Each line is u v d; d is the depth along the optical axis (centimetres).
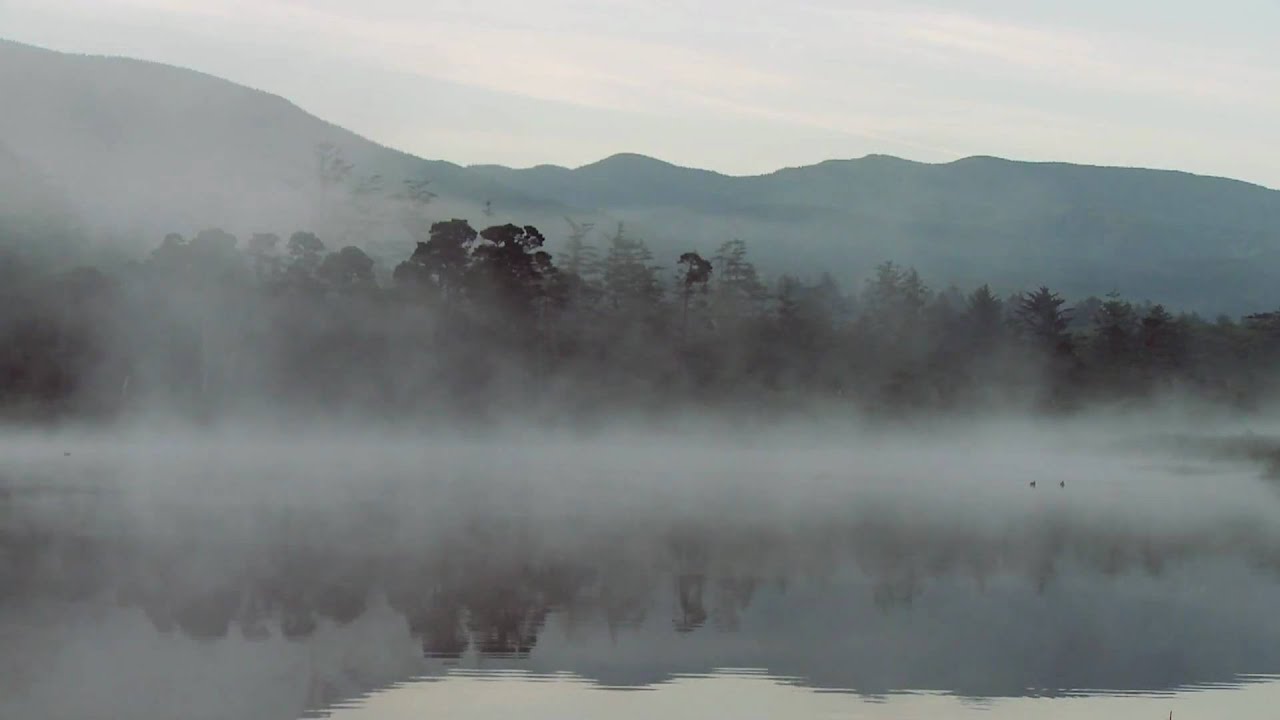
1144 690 2908
